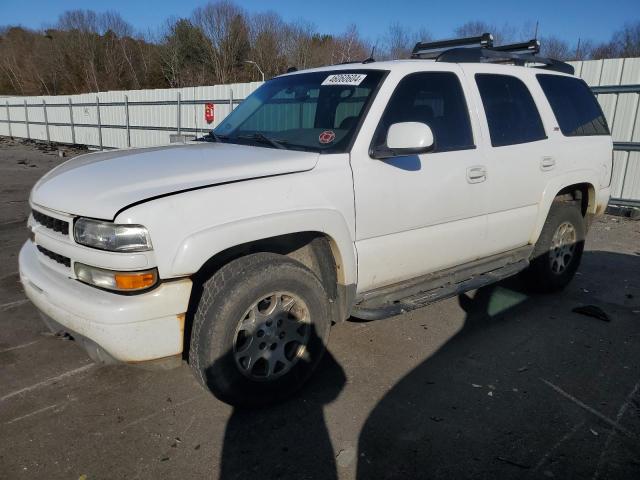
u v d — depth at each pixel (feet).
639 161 29.68
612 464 8.55
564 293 16.39
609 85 30.27
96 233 8.13
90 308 8.15
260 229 8.77
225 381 9.05
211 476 8.20
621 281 17.66
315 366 10.24
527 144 13.57
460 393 10.57
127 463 8.43
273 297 9.45
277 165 9.39
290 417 9.68
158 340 8.36
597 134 16.14
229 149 10.77
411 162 10.91
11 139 92.53
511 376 11.27
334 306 10.66
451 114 12.07
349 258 10.11
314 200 9.48
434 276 12.12
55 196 9.11
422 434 9.25
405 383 10.91
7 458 8.48
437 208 11.47
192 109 58.65
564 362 11.93
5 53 194.08
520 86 13.97
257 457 8.62
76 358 11.74
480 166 12.23
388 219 10.64
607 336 13.33
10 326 13.23
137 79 166.91
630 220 28.14
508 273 13.66
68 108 78.74
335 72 12.25
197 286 9.32
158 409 9.88
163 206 8.10
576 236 15.97
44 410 9.78
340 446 8.92
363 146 10.29
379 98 10.78
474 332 13.43
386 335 13.14
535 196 13.94
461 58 13.12
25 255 10.37
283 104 12.44
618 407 10.16
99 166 9.84
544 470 8.40
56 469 8.27
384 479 8.18
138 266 7.97
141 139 67.00
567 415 9.88
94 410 9.82
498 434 9.29
